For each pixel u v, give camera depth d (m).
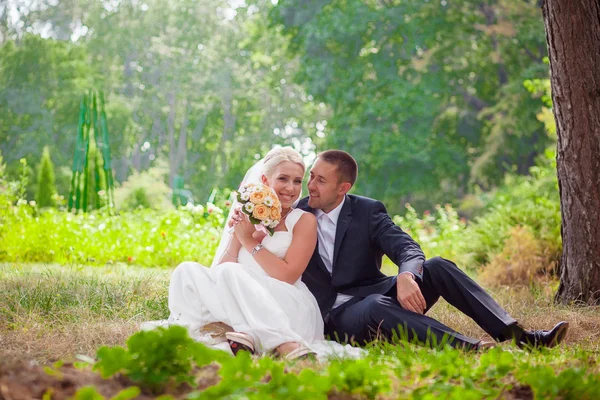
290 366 3.98
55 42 41.94
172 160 45.56
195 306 4.96
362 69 31.00
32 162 37.94
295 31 32.31
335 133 31.20
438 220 15.29
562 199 7.78
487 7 32.12
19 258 11.55
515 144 29.38
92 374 3.48
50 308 6.37
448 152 30.80
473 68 30.84
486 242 11.91
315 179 5.43
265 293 4.78
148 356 3.45
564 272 7.76
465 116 31.61
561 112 7.65
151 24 45.72
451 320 6.29
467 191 32.97
